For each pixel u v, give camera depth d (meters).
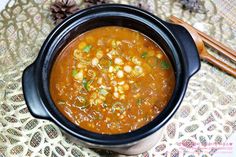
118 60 0.53
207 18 0.61
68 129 0.45
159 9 0.62
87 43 0.54
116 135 0.45
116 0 0.62
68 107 0.51
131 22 0.52
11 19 0.62
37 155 0.54
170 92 0.50
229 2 0.62
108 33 0.54
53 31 0.50
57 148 0.54
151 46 0.53
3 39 0.61
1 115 0.56
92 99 0.51
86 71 0.52
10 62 0.59
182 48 0.48
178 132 0.55
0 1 0.63
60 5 0.59
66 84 0.52
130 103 0.51
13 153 0.54
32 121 0.56
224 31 0.60
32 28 0.61
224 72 0.58
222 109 0.56
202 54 0.58
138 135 0.45
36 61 0.48
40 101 0.46
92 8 0.51
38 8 0.62
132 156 0.54
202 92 0.57
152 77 0.52
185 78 0.47
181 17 0.61
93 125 0.50
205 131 0.55
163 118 0.45
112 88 0.52
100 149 0.54
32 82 0.47
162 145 0.55
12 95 0.57
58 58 0.52
